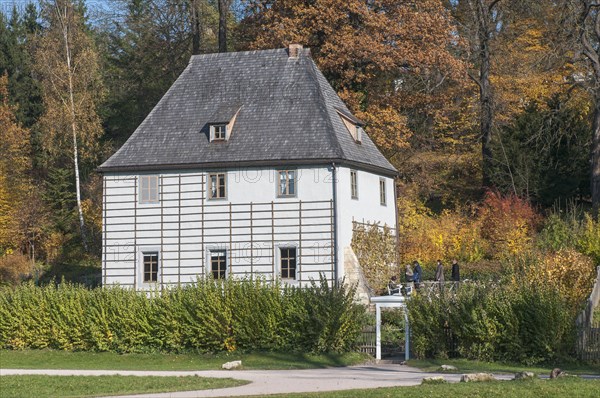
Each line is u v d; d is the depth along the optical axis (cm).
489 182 8356
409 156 8931
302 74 6962
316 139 6556
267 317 5494
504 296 5025
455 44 8431
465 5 9081
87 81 9725
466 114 9100
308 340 5425
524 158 7844
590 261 5947
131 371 4831
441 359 5078
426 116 8925
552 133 7981
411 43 8100
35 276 8919
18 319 6053
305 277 6391
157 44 10212
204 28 10562
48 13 9806
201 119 6925
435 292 5359
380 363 5144
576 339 4831
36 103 11031
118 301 5838
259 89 6962
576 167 7831
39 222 9512
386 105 8438
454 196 8906
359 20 8250
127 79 10775
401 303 5322
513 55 9056
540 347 4809
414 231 7844
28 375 4428
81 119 9612
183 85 7156
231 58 7194
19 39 11725
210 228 6619
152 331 5712
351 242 6569
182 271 6650
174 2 10175
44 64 9538
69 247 9656
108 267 6819
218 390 3650
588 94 8025
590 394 3075
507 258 6769
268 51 7144
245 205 6562
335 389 3566
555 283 5278
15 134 9875
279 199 6506
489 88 8588
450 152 9250
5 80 10494
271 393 3466
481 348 4978
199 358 5431
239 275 6519
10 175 9625
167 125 6962
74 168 10325
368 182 7012
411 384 3716
